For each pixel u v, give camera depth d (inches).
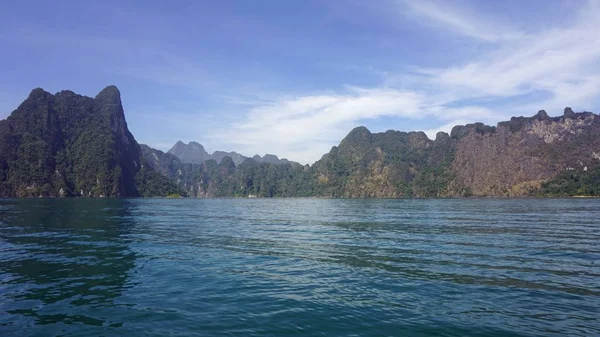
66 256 732.7
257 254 756.6
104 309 423.8
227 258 716.0
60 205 2952.8
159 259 705.0
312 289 500.4
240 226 1363.2
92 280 550.3
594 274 568.1
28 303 445.4
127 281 544.4
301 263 667.4
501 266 626.8
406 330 361.7
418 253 757.3
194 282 538.3
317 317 397.1
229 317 398.0
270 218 1823.3
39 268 627.5
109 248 830.5
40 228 1222.3
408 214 2058.3
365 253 762.8
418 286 509.4
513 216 1788.9
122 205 3277.6
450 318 392.2
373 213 2219.5
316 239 985.5
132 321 387.2
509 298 455.5
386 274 578.9
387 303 440.8
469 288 498.0
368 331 360.2
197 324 378.3
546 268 609.0
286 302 446.9
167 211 2466.8
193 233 1126.4
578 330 359.6
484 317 394.3
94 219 1610.5
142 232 1138.7
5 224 1343.5
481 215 1884.8
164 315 404.5
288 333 354.9
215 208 3174.2
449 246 841.5
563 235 1019.9
